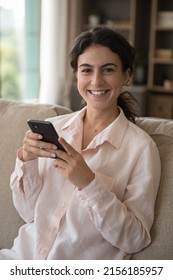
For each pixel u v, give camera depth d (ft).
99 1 14.32
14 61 12.18
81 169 3.25
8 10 11.52
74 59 3.81
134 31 12.84
